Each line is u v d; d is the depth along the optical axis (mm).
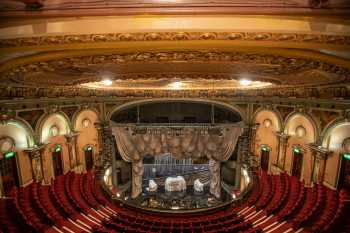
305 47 2801
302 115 12453
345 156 10609
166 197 17188
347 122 10102
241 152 16703
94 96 14875
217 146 15867
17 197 9328
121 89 14453
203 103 16562
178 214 11531
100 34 2443
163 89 15102
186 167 19484
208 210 11828
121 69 5477
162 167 19375
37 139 11641
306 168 12570
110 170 16516
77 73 5863
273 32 2369
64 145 13906
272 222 8898
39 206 8828
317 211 8625
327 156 11320
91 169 15891
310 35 2396
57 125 13180
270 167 15086
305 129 12570
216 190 16938
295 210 9203
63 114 13406
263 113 15336
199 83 12125
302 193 10461
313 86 8703
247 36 2490
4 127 10266
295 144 13281
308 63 3717
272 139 14992
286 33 2377
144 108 17938
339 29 2275
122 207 11992
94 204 10773
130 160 16234
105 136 16391
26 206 8781
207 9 2109
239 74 6234
